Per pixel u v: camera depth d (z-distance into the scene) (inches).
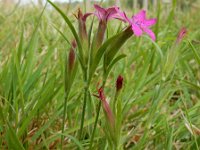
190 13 19.3
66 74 4.9
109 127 4.3
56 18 12.4
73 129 5.6
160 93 5.1
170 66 5.0
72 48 4.8
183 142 6.4
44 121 6.2
